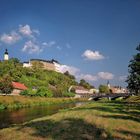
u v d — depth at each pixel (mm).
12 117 50500
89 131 23547
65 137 21156
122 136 21188
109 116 35156
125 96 160625
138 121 30234
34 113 59875
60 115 38812
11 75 146500
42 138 21031
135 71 79438
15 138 21562
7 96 91812
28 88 133875
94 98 173500
